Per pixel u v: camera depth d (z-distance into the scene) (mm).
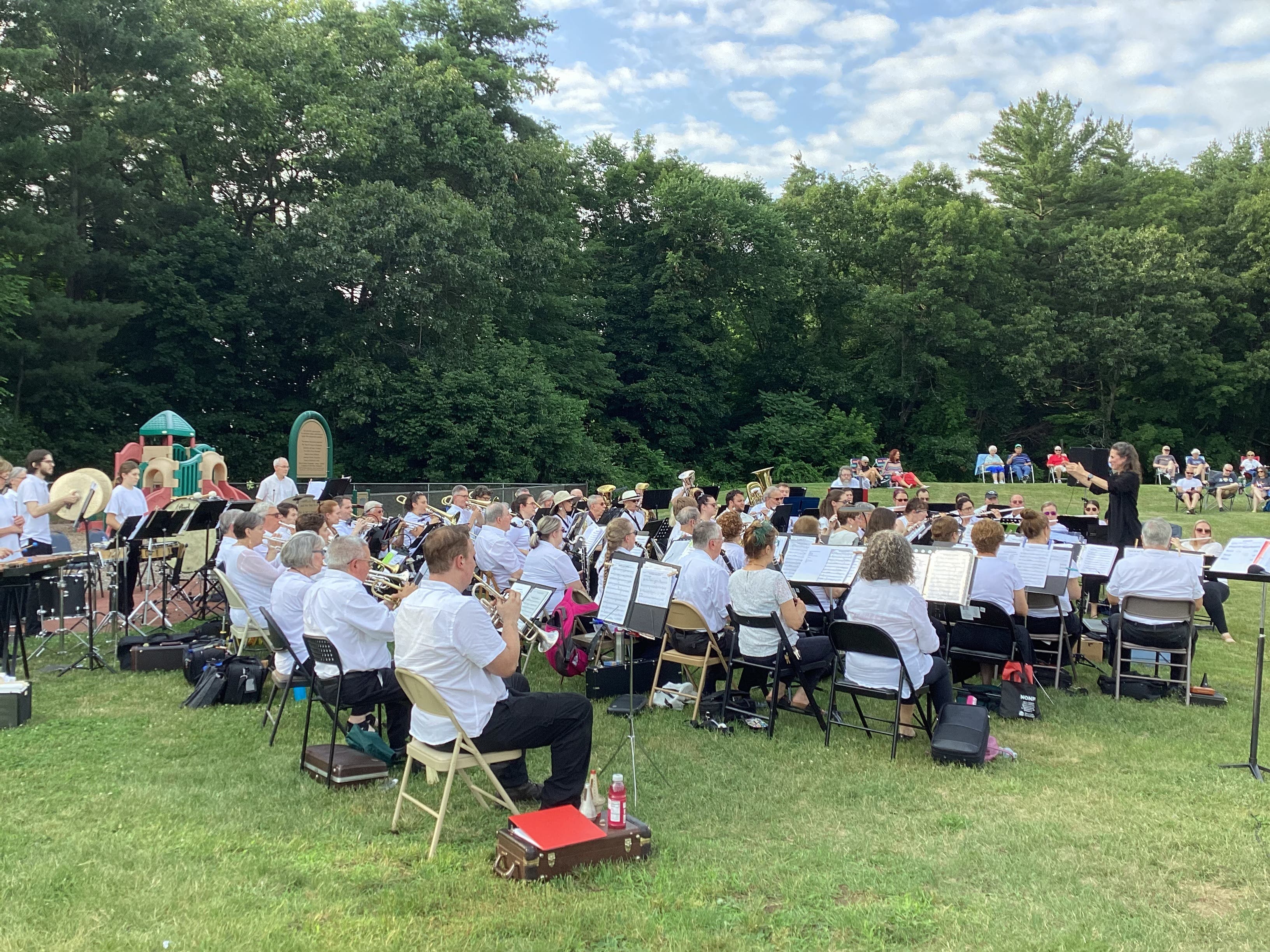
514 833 4418
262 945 3641
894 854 4629
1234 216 42031
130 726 6699
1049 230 44656
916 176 44062
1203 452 42531
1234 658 9625
